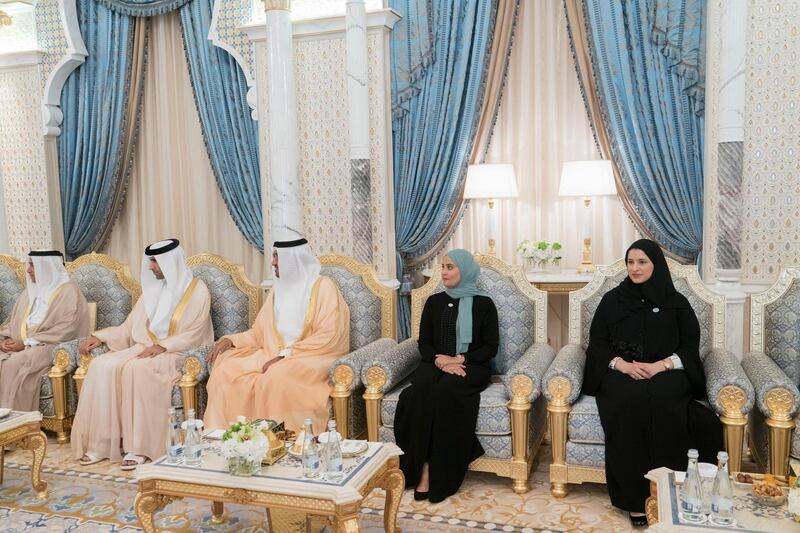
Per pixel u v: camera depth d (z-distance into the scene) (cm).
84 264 510
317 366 396
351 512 254
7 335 479
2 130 664
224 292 466
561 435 341
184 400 413
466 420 350
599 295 390
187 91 639
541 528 317
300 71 575
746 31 441
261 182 598
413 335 423
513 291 402
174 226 660
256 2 579
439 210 560
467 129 546
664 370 338
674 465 316
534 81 552
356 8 530
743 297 443
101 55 638
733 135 435
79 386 436
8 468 409
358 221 551
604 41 503
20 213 673
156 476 278
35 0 635
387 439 371
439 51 542
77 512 347
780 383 309
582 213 545
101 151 647
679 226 501
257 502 265
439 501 346
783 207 449
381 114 550
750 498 243
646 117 499
